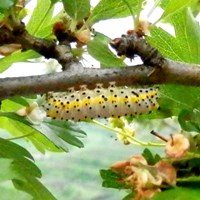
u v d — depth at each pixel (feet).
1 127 0.79
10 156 0.65
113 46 0.63
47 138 0.70
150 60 0.62
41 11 0.71
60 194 1.80
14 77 0.61
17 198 0.51
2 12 0.60
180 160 0.64
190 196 0.59
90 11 0.67
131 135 0.74
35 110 0.70
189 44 0.70
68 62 0.63
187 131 0.66
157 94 0.69
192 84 0.64
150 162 0.64
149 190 0.62
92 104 0.68
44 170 1.83
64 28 0.66
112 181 0.67
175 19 0.70
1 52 0.64
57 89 0.62
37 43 0.64
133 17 0.65
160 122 0.77
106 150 1.85
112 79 0.62
